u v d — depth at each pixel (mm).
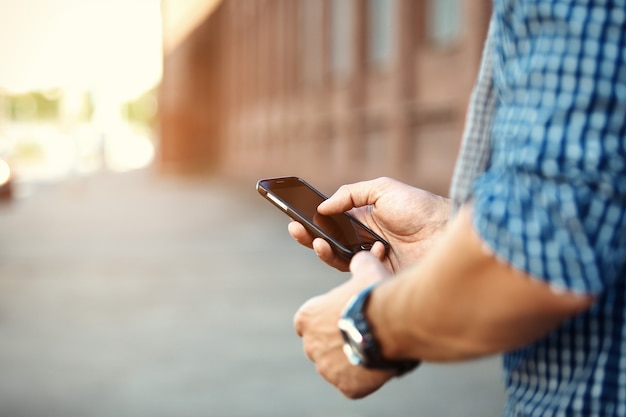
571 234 937
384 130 16219
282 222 15477
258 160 28859
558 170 946
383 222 1618
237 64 32469
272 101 26297
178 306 7848
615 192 943
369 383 1189
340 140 19000
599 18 958
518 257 938
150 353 6078
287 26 24000
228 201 21219
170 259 11117
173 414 4699
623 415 1035
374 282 1189
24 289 9062
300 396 4934
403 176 14883
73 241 13539
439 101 13477
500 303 959
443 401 4727
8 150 23906
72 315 7570
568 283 934
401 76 14680
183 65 42719
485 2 11680
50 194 26797
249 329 6754
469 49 11914
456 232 986
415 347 1063
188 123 42719
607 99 951
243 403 4832
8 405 4949
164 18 44500
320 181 20531
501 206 957
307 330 1240
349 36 18266
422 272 1021
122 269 10359
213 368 5605
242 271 9883
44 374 5605
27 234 14859
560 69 965
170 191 26344
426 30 14312
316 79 21109
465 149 1239
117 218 17562
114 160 72062
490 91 1197
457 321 991
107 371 5629
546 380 1087
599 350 1048
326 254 1538
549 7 978
